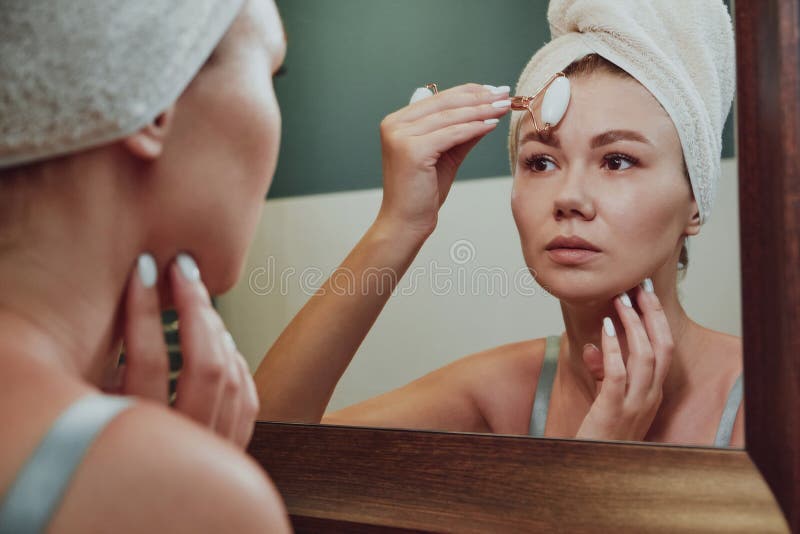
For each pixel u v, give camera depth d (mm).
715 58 520
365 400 662
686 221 538
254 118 433
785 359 483
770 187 496
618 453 556
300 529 670
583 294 578
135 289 418
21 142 353
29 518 273
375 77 660
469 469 606
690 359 538
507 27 601
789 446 482
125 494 279
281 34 481
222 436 468
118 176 391
